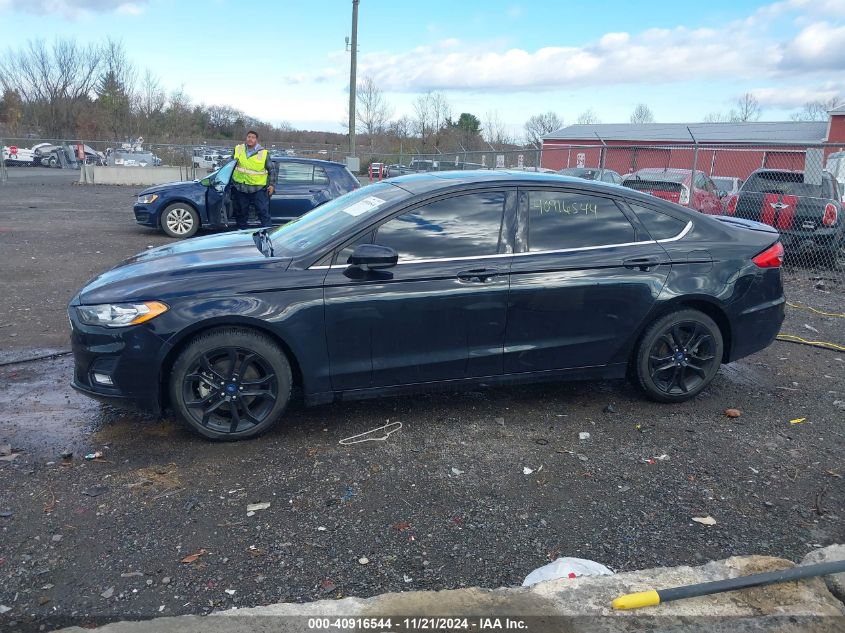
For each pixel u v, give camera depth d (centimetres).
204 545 304
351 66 2628
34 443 398
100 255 1015
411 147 4262
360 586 279
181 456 387
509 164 3572
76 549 298
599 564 294
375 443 411
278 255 418
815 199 1038
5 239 1132
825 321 745
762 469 390
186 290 386
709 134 3372
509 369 441
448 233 424
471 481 368
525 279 427
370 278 404
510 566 295
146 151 3055
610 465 391
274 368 401
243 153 1021
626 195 462
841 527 332
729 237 479
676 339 470
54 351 565
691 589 269
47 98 4809
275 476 367
